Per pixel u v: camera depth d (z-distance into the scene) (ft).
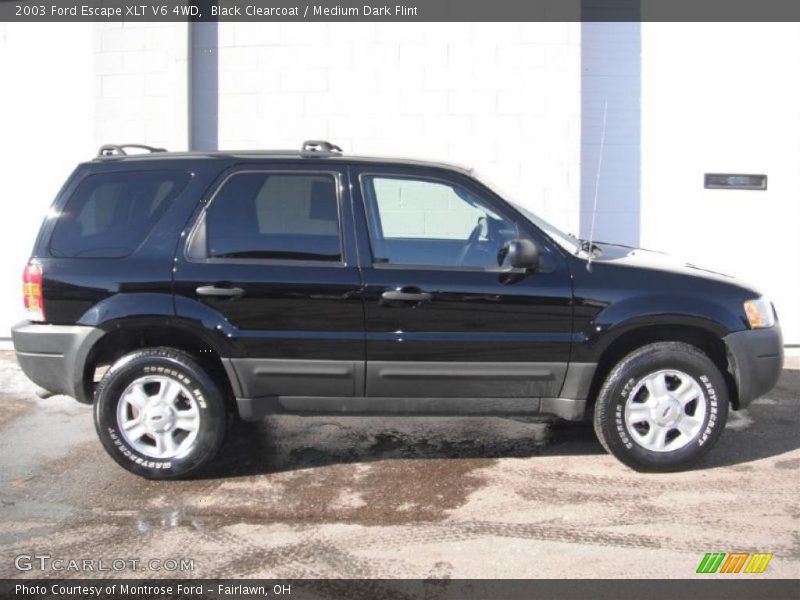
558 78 24.29
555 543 11.84
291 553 11.63
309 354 14.01
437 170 14.57
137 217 14.33
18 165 25.67
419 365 14.03
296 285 13.85
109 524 12.66
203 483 14.35
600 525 12.42
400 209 14.61
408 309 13.88
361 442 16.53
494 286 13.94
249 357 14.01
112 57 24.91
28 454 15.98
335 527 12.47
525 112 24.44
